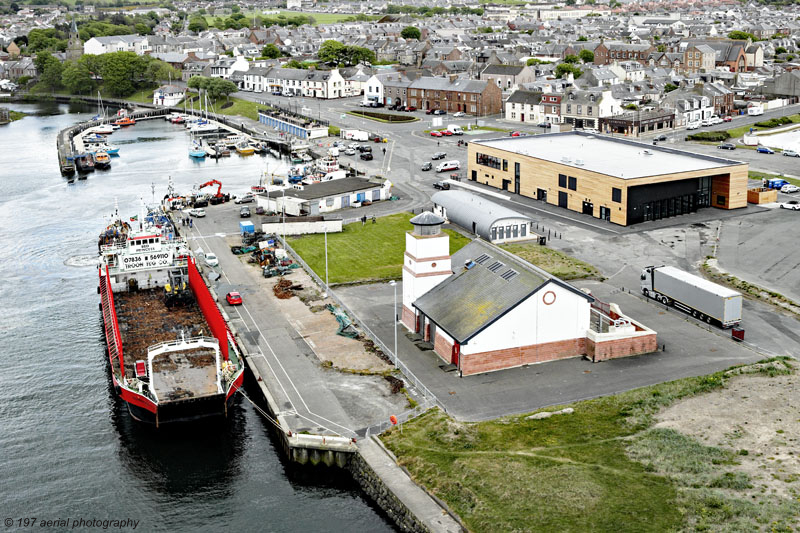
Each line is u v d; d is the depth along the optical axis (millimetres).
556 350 96000
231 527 71688
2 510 74375
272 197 168250
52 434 86938
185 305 115500
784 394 84062
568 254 135250
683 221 153500
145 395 86438
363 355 97875
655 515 65250
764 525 63094
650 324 105938
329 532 70625
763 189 167000
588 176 157250
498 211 146500
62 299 125375
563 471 71562
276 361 96500
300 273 129500
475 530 65375
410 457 75500
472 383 90562
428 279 103938
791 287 117562
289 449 79250
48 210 180625
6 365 102875
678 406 82938
